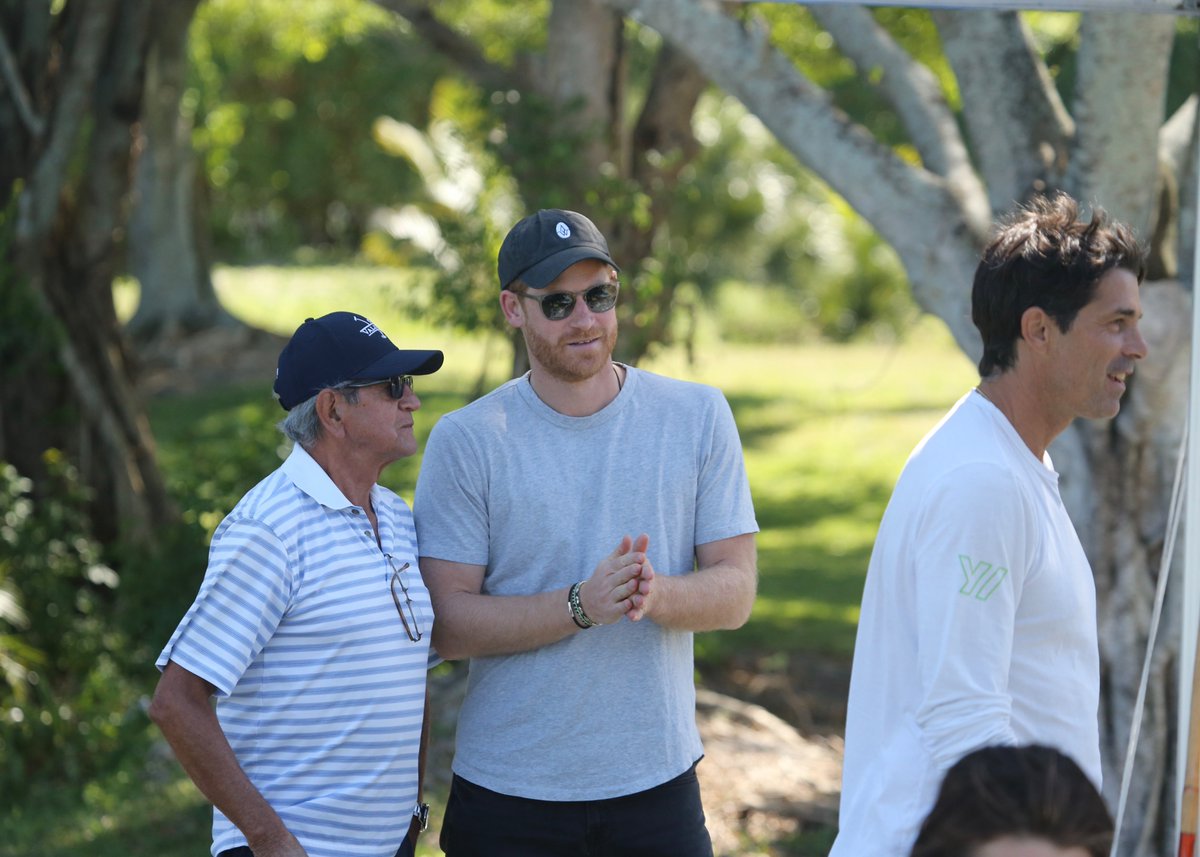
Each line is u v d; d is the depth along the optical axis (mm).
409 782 4754
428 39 12336
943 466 3875
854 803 4051
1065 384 3953
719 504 5012
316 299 39969
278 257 50438
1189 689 3992
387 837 4691
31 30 12328
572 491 4855
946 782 2686
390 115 46469
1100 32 7285
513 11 23859
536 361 4828
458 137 12523
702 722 11344
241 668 4434
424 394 28203
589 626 4625
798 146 8242
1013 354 4012
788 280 44000
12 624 10820
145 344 31391
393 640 4633
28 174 12391
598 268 4762
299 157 46344
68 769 10062
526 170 11836
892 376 35031
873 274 43062
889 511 4031
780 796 9797
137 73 12852
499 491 4852
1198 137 7238
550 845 4840
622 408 4922
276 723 4523
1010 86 7875
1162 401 7445
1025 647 3912
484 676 4922
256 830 4363
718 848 8945
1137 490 7535
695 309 12742
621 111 12227
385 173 47188
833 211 43375
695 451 4977
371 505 4820
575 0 11836
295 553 4516
